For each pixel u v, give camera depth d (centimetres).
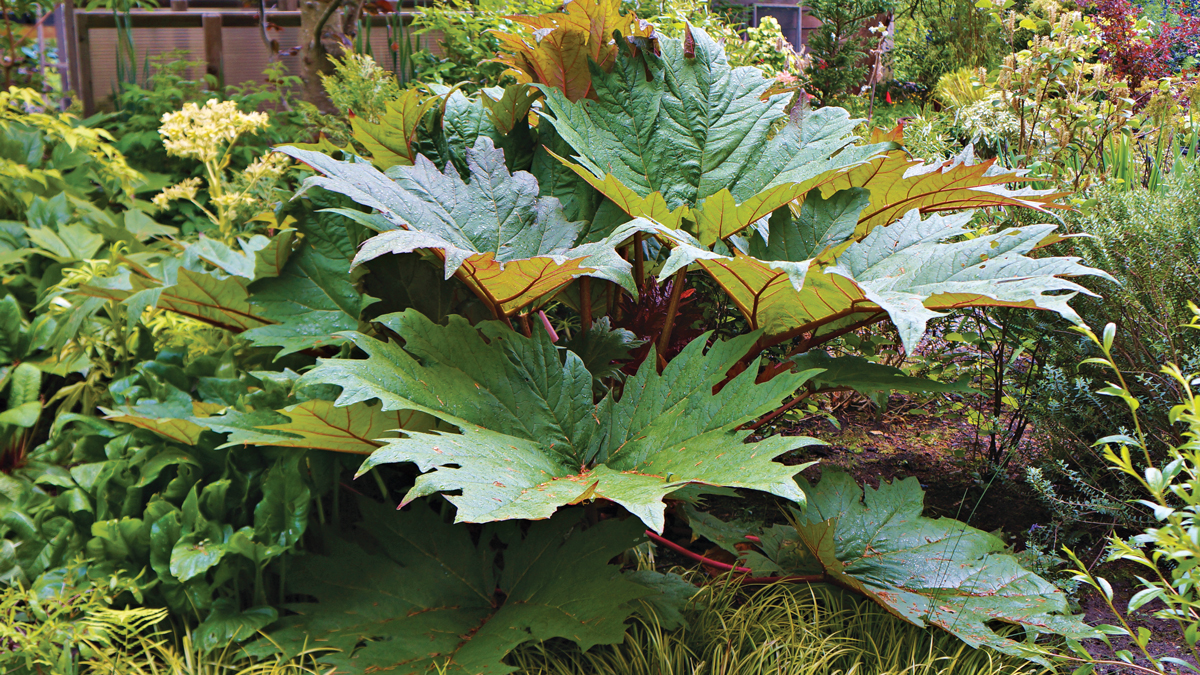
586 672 194
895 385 207
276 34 641
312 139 473
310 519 216
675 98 232
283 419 196
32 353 250
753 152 229
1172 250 230
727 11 868
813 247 207
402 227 194
